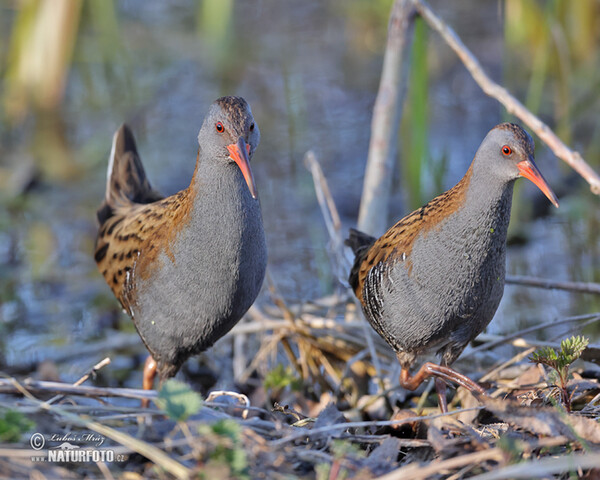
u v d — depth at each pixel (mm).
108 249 9328
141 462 6539
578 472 6441
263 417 8555
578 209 13742
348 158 15555
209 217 8055
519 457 6340
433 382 9391
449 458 6578
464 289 8000
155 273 8359
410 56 11602
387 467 6449
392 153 11547
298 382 9789
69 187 15070
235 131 7934
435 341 8375
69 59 16734
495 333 11016
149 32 19203
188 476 5914
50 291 12406
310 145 15898
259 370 10508
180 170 15211
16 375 10445
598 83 15797
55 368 10195
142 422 6863
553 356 7461
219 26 17406
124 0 20109
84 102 17312
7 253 13289
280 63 18328
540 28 14836
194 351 8664
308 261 12984
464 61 10750
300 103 17047
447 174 14781
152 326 8531
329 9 20250
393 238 8531
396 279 8266
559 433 6590
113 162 10211
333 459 6355
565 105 13266
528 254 13000
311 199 14523
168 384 6246
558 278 12227
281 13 20234
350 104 17125
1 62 17969
